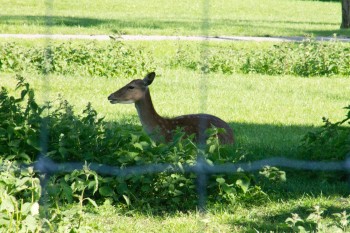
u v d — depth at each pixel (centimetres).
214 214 1094
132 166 1131
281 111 1862
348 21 4172
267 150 1391
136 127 1222
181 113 1800
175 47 2827
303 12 5484
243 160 1273
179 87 2138
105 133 1193
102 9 4747
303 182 1234
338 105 1966
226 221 1062
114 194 1117
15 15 3959
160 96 2000
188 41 3053
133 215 1084
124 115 1719
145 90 1405
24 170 1053
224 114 1803
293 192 1184
